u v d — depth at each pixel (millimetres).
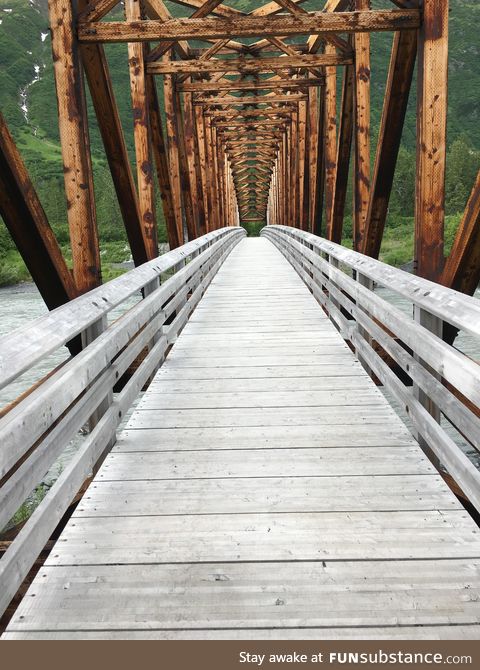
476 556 2229
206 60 10047
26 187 3826
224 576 2146
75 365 2479
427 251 5125
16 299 31234
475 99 149500
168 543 2369
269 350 5684
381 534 2396
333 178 11180
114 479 2971
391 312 3326
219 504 2689
